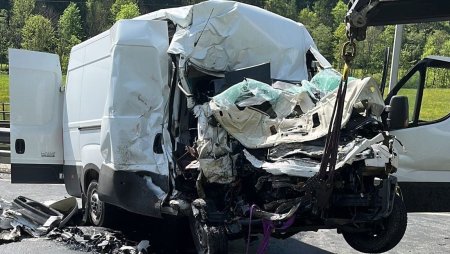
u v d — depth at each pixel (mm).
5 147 15406
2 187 11664
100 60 7133
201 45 6184
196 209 5242
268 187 5141
